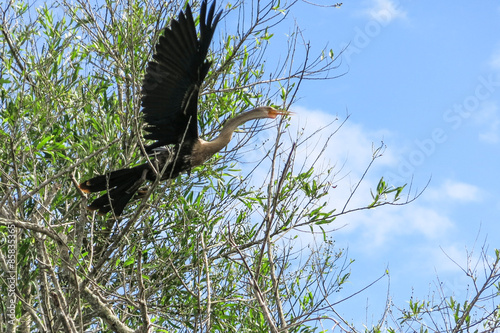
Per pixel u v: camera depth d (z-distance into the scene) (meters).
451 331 8.96
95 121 11.87
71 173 10.38
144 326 7.99
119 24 12.57
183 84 9.98
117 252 11.09
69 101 12.02
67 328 7.57
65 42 12.59
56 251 10.71
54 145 10.48
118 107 13.02
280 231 11.83
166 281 11.85
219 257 11.91
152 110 10.15
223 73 13.55
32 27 12.47
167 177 10.74
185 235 12.31
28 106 11.12
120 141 12.43
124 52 12.60
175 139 10.55
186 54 9.73
